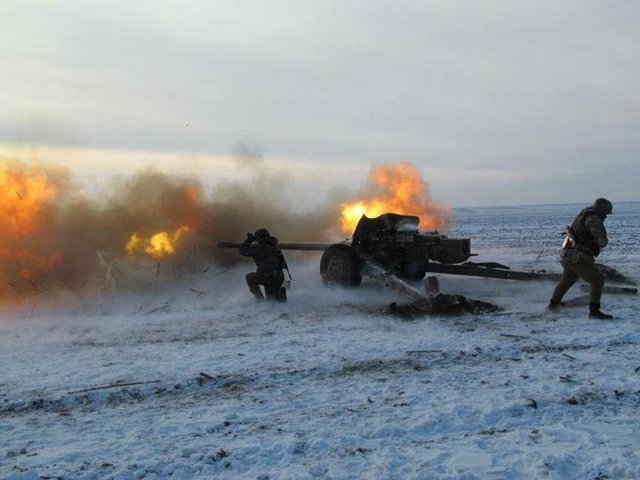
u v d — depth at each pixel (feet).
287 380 18.65
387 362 20.42
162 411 16.21
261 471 12.69
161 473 12.64
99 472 12.62
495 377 18.69
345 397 17.10
